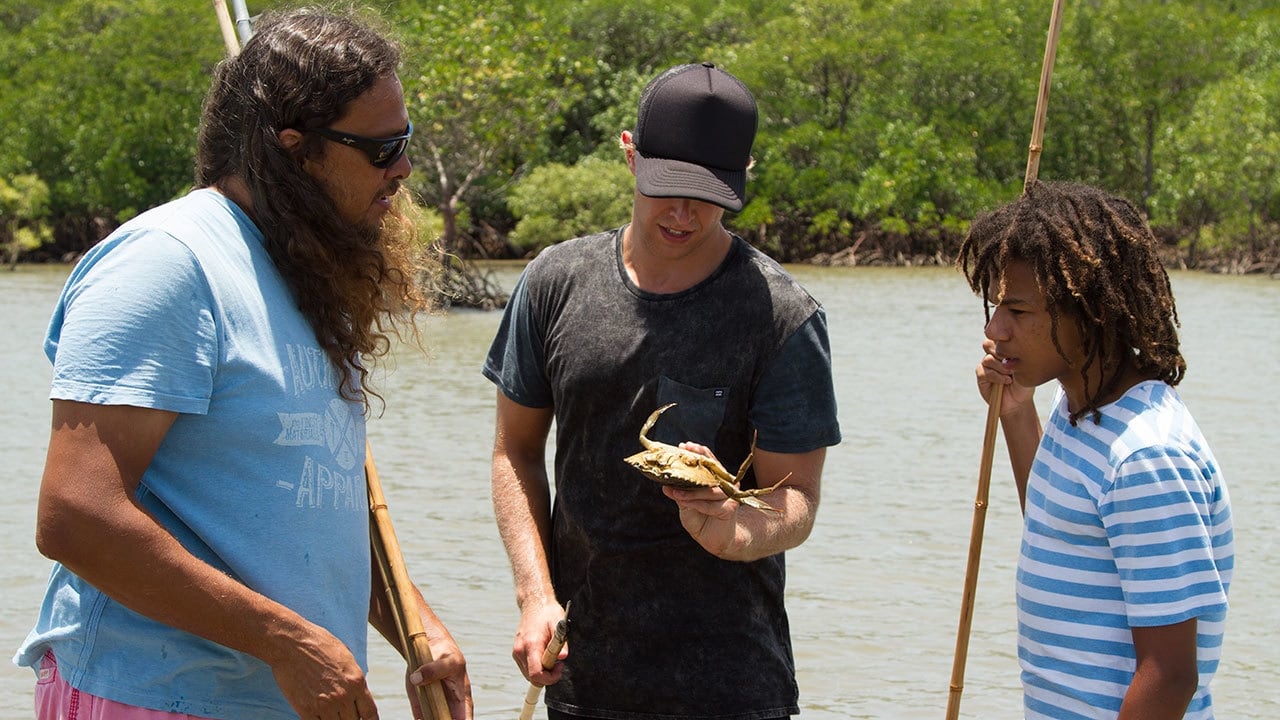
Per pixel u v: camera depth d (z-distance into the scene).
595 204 34.91
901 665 6.06
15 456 10.84
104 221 44.59
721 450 3.21
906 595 7.10
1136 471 2.63
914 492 9.68
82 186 43.53
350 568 2.63
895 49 47.28
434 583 7.16
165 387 2.36
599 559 3.23
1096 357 2.76
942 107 47.16
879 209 44.41
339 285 2.62
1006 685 5.84
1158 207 44.53
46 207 43.00
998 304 2.88
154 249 2.40
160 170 44.72
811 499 3.18
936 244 44.69
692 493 2.80
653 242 3.16
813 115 47.50
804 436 3.16
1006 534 8.45
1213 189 41.66
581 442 3.25
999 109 47.09
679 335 3.15
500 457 3.46
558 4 46.88
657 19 47.09
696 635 3.19
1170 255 43.91
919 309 27.00
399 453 11.12
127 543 2.31
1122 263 2.74
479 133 27.56
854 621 6.66
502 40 27.16
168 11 48.84
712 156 3.09
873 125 45.47
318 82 2.51
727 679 3.18
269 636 2.39
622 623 3.21
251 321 2.48
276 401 2.49
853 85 48.19
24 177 41.69
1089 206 2.79
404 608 2.91
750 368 3.15
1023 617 2.84
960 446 11.59
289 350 2.54
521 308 3.38
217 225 2.51
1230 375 16.58
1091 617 2.71
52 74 45.91
